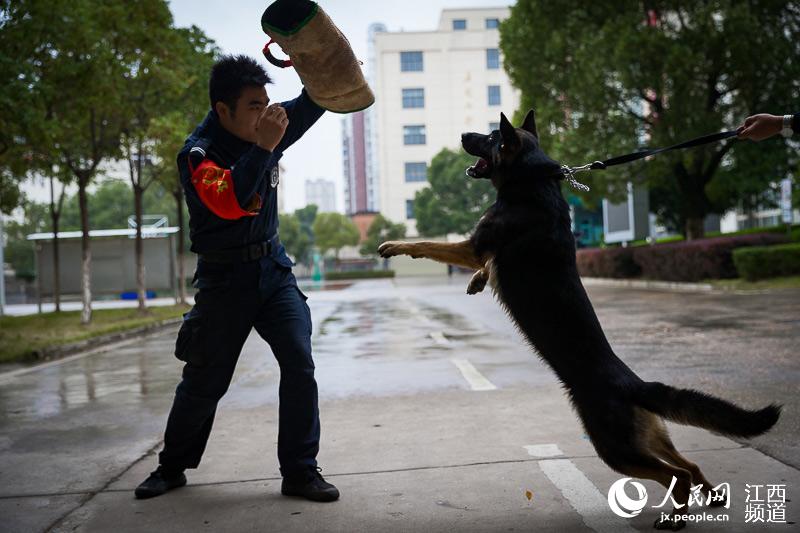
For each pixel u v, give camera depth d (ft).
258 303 10.76
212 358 10.79
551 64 70.49
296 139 11.25
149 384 22.27
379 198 239.50
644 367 21.27
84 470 12.50
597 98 62.18
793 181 72.90
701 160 66.44
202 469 12.29
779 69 58.90
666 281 66.95
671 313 38.32
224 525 9.52
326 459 12.56
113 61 39.63
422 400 17.53
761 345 24.41
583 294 9.66
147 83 47.85
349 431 14.57
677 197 85.66
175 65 48.21
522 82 73.67
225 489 11.15
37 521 9.91
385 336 33.73
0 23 33.45
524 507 9.79
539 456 12.17
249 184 9.45
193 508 10.27
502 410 15.98
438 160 185.78
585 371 9.16
